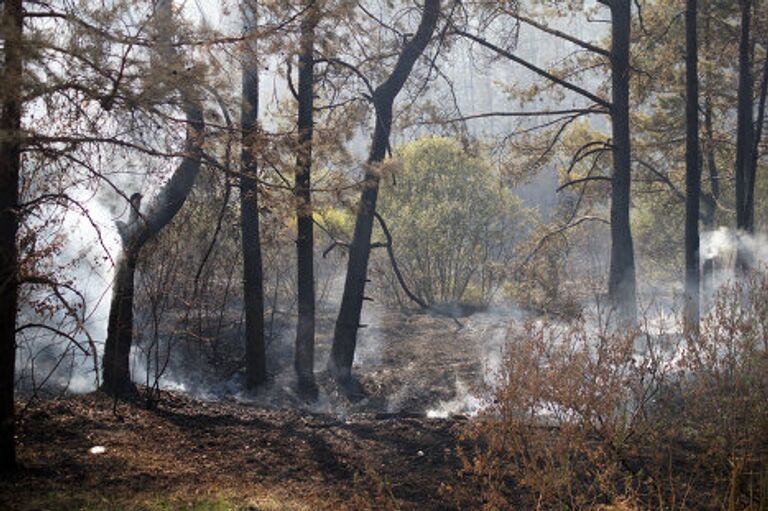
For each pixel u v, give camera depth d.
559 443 6.77
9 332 7.08
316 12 8.29
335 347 12.99
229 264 13.70
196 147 7.89
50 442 8.46
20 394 10.06
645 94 17.50
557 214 19.34
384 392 12.35
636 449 7.54
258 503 7.16
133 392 10.80
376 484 8.02
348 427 9.95
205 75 7.05
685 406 8.01
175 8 7.56
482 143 15.67
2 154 6.65
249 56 7.85
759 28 18.83
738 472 6.66
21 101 6.32
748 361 7.65
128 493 7.13
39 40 6.16
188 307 11.51
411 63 12.77
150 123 7.29
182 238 12.64
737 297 10.05
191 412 10.33
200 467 8.24
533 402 6.94
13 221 6.89
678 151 20.42
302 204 8.80
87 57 6.42
